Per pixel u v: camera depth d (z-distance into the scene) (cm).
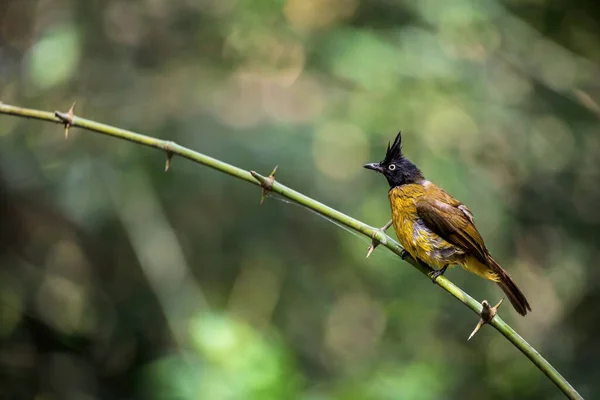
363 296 1388
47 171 1206
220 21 1328
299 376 1017
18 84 1275
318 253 1323
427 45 1306
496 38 1384
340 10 1395
